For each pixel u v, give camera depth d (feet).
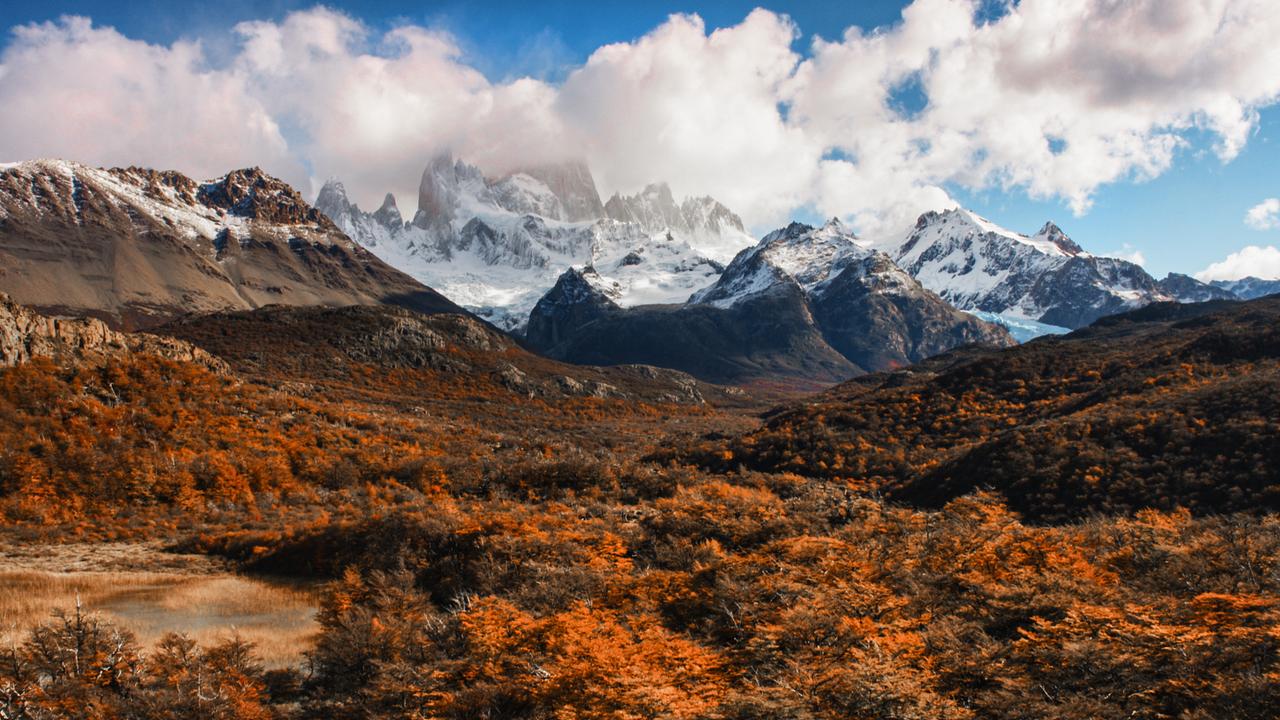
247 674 85.05
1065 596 90.22
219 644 93.50
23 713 67.77
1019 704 63.46
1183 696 62.28
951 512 177.17
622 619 96.63
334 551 157.07
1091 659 68.03
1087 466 208.03
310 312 598.75
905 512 169.89
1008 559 117.19
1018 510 202.59
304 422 315.78
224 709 72.74
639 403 627.05
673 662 74.49
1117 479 198.08
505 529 148.66
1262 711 57.36
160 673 78.54
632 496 250.37
